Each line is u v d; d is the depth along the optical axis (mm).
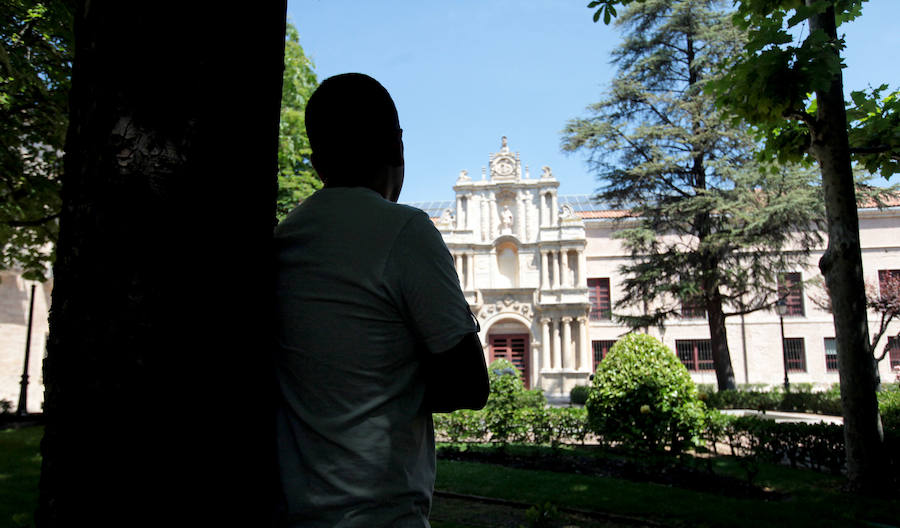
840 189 8227
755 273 23906
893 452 8375
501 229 38344
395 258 1348
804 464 10359
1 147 8781
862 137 8523
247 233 1350
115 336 1204
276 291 1428
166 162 1268
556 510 5926
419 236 1374
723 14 25484
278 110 1506
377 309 1327
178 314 1223
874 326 35250
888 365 34844
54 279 1301
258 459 1306
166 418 1183
